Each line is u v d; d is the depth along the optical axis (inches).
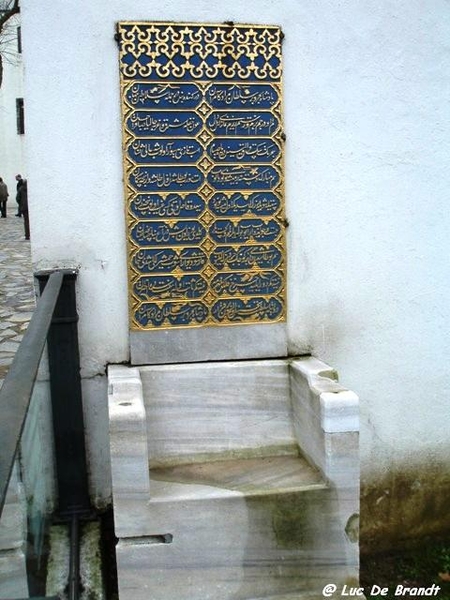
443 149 139.8
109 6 121.3
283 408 127.9
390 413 143.4
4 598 58.9
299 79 130.0
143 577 98.4
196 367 126.0
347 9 131.0
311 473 111.0
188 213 127.6
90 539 117.4
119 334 127.5
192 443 124.8
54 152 121.9
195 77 125.5
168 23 123.5
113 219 125.3
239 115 127.8
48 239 123.6
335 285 136.5
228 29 125.9
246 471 115.4
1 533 59.1
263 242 131.1
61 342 121.4
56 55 120.0
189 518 98.7
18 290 333.7
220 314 130.0
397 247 139.3
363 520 146.3
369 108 134.5
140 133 124.3
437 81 137.8
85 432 127.1
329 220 134.7
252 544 100.5
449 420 147.1
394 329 141.0
